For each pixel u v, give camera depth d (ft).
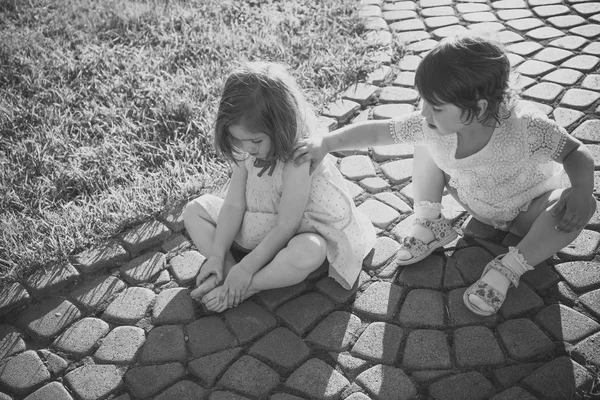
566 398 6.15
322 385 6.57
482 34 6.40
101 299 7.85
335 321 7.26
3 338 7.48
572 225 6.68
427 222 7.89
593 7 12.41
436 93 6.32
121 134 10.45
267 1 13.99
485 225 8.30
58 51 12.53
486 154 6.98
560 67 10.84
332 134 7.57
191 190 9.24
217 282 7.57
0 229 8.78
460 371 6.59
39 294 7.97
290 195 7.25
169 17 13.52
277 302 7.58
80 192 9.54
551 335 6.82
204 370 6.86
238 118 6.70
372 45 12.09
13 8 14.39
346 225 7.71
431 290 7.52
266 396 6.54
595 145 9.14
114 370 6.98
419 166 7.95
